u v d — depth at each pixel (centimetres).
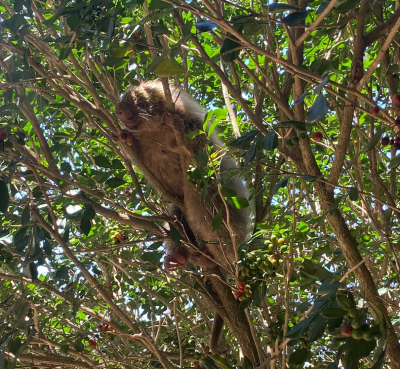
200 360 395
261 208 421
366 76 242
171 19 463
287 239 351
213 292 394
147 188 467
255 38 419
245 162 259
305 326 216
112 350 463
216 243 354
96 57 429
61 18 372
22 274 339
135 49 317
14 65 338
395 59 378
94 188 397
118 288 509
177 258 404
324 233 416
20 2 319
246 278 326
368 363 425
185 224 443
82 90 498
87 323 527
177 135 379
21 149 345
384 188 352
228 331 508
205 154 305
